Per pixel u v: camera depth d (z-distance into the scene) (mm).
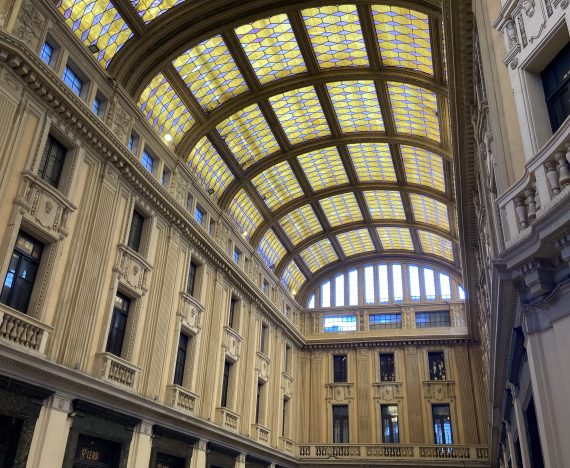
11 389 10430
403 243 30578
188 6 14859
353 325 30297
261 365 23641
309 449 26938
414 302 30016
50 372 11234
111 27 14406
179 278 17672
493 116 8258
